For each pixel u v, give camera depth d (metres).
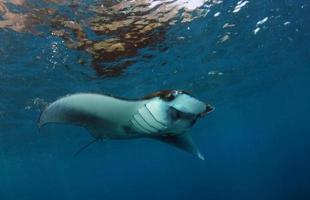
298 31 18.61
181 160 79.38
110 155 46.62
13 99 16.55
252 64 22.42
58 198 117.44
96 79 15.58
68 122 4.90
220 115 37.31
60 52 12.05
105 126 5.19
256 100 36.97
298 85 36.97
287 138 106.56
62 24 10.22
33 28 10.21
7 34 10.34
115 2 9.58
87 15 9.90
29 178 53.78
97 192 131.75
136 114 5.05
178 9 11.06
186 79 20.27
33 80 14.41
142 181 127.50
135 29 11.35
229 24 13.98
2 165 36.34
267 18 14.86
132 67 15.19
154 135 5.29
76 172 58.78
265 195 57.44
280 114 52.97
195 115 4.89
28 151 31.64
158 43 13.21
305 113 61.66
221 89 26.45
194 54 16.17
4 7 8.91
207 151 75.62
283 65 26.34
